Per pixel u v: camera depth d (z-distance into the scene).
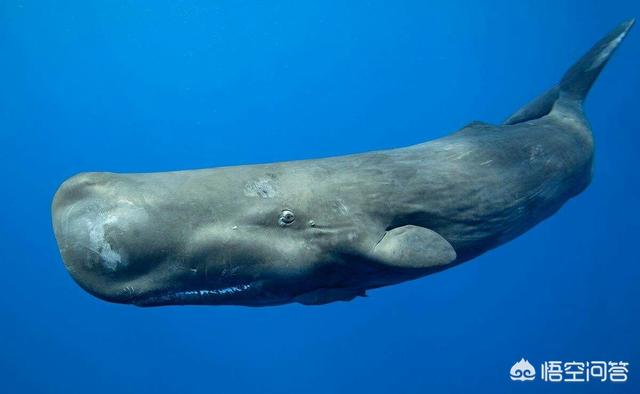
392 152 6.23
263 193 5.26
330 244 5.34
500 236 6.75
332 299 5.98
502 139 6.94
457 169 6.27
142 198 4.79
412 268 5.26
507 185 6.54
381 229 5.59
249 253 5.06
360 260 5.45
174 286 4.92
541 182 6.94
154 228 4.72
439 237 5.50
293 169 5.58
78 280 4.60
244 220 5.08
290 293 5.55
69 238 4.57
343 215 5.43
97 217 4.63
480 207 6.29
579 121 8.04
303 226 5.31
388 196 5.72
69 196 4.75
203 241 4.88
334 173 5.66
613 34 9.05
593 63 8.85
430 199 5.95
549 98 8.65
